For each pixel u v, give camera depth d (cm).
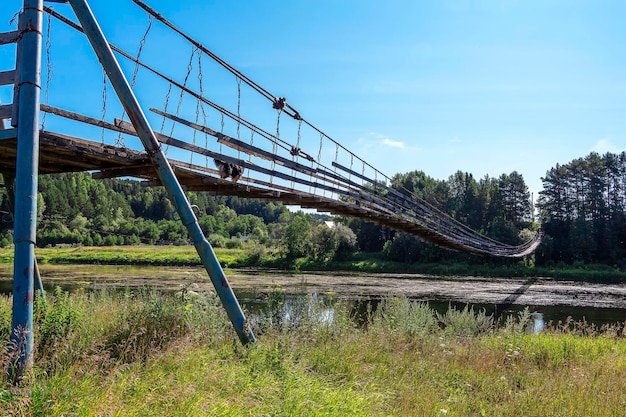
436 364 691
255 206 14362
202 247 540
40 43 419
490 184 6731
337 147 1160
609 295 2956
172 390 354
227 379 416
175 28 571
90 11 484
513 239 5594
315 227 5722
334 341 689
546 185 6400
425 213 1850
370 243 6012
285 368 481
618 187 6066
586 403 540
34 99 409
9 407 287
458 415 498
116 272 3519
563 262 5312
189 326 593
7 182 639
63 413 291
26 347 386
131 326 556
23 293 393
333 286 2956
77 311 521
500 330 1103
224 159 659
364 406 434
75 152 508
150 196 9462
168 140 566
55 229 5916
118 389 347
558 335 1060
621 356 849
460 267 4881
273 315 803
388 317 973
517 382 670
